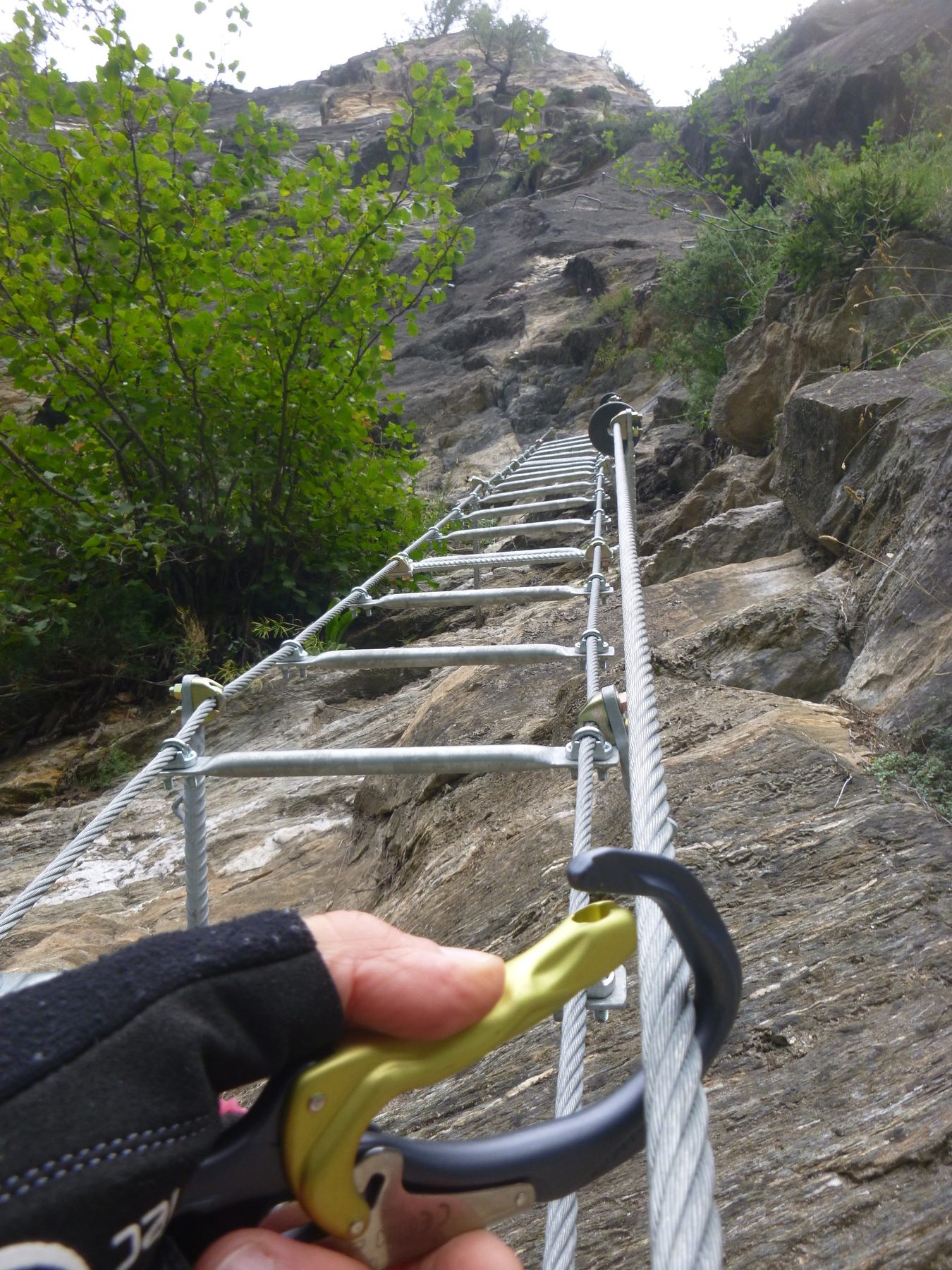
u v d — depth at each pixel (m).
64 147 7.42
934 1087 1.71
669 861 0.44
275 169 7.91
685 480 9.84
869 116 14.48
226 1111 0.56
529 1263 1.71
